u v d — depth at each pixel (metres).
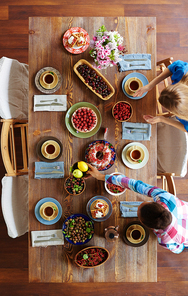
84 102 1.80
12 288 2.55
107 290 2.54
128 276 1.75
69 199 1.78
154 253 1.77
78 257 1.70
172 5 2.73
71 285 2.54
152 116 1.79
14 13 2.68
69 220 1.72
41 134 1.80
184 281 2.61
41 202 1.76
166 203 1.43
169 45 2.75
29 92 1.80
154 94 1.86
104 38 1.48
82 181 1.74
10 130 2.04
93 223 1.72
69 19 1.82
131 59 1.85
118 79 1.85
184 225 1.47
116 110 1.79
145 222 1.32
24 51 2.70
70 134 1.81
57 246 1.74
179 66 1.60
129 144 1.81
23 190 2.04
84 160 1.82
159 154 2.14
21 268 2.58
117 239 1.76
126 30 1.85
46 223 1.74
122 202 1.79
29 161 1.78
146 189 1.48
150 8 2.72
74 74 1.82
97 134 1.83
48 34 1.82
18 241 2.60
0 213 2.62
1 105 1.81
